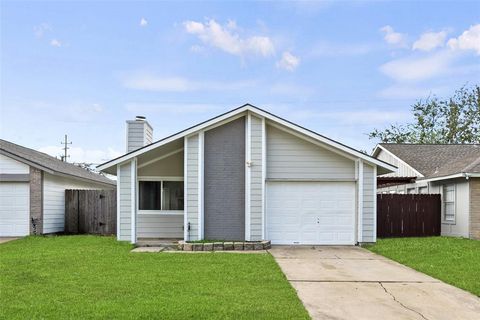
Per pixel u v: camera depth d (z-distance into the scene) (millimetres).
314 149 15023
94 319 6000
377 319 6359
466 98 40281
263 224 14578
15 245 14250
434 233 18219
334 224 14938
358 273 9703
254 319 6090
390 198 18031
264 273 9328
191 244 13328
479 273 9547
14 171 17844
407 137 42594
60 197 19625
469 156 20422
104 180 27750
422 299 7496
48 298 7047
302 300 7312
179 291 7578
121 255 11758
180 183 16766
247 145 14664
